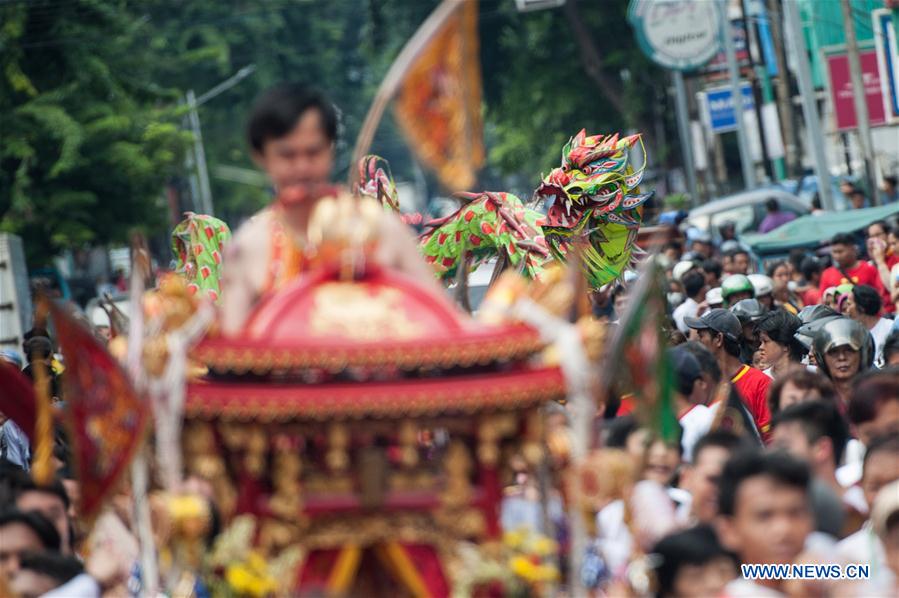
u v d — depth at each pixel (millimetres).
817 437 16359
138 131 66125
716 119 78812
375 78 148375
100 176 64688
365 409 10711
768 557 12789
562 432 11844
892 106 53969
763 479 12727
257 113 11719
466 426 11086
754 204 61344
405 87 11328
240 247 12086
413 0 112000
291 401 10703
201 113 116625
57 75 64250
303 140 11703
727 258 42250
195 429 11008
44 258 64125
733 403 20453
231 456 11148
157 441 11109
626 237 21203
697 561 12883
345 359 10742
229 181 119125
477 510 11227
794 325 26078
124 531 15352
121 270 68438
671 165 99312
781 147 76750
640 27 66750
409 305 11312
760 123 78438
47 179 63156
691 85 91562
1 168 63156
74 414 11227
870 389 17219
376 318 11180
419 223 20141
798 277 45562
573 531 11422
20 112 62312
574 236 20531
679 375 19453
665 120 98625
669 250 44281
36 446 13383
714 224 61406
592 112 102188
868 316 28969
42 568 14664
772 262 47844
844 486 16766
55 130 61312
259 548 11078
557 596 11945
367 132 11203
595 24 95875
